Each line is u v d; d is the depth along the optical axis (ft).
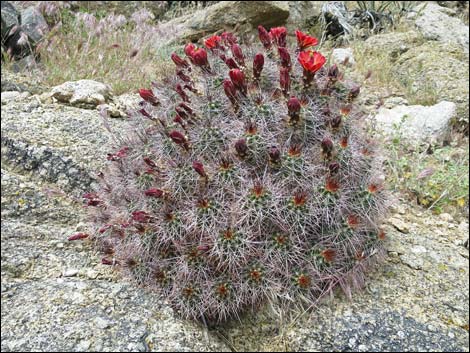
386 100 5.14
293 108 2.63
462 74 5.39
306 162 2.64
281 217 2.57
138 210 2.79
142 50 5.53
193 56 3.04
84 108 4.33
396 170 3.98
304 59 2.77
